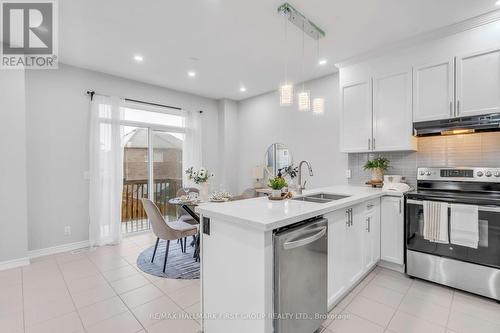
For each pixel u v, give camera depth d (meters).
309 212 1.65
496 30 2.29
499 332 1.76
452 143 2.78
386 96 2.99
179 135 4.96
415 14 2.30
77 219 3.60
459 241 2.25
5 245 2.86
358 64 3.24
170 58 3.31
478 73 2.37
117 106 3.88
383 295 2.27
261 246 1.39
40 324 1.88
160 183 4.73
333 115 3.89
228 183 5.41
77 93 3.60
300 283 1.56
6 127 2.87
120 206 3.88
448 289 2.37
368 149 3.14
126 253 3.40
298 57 3.27
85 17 2.38
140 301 2.21
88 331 1.81
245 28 2.57
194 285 2.51
